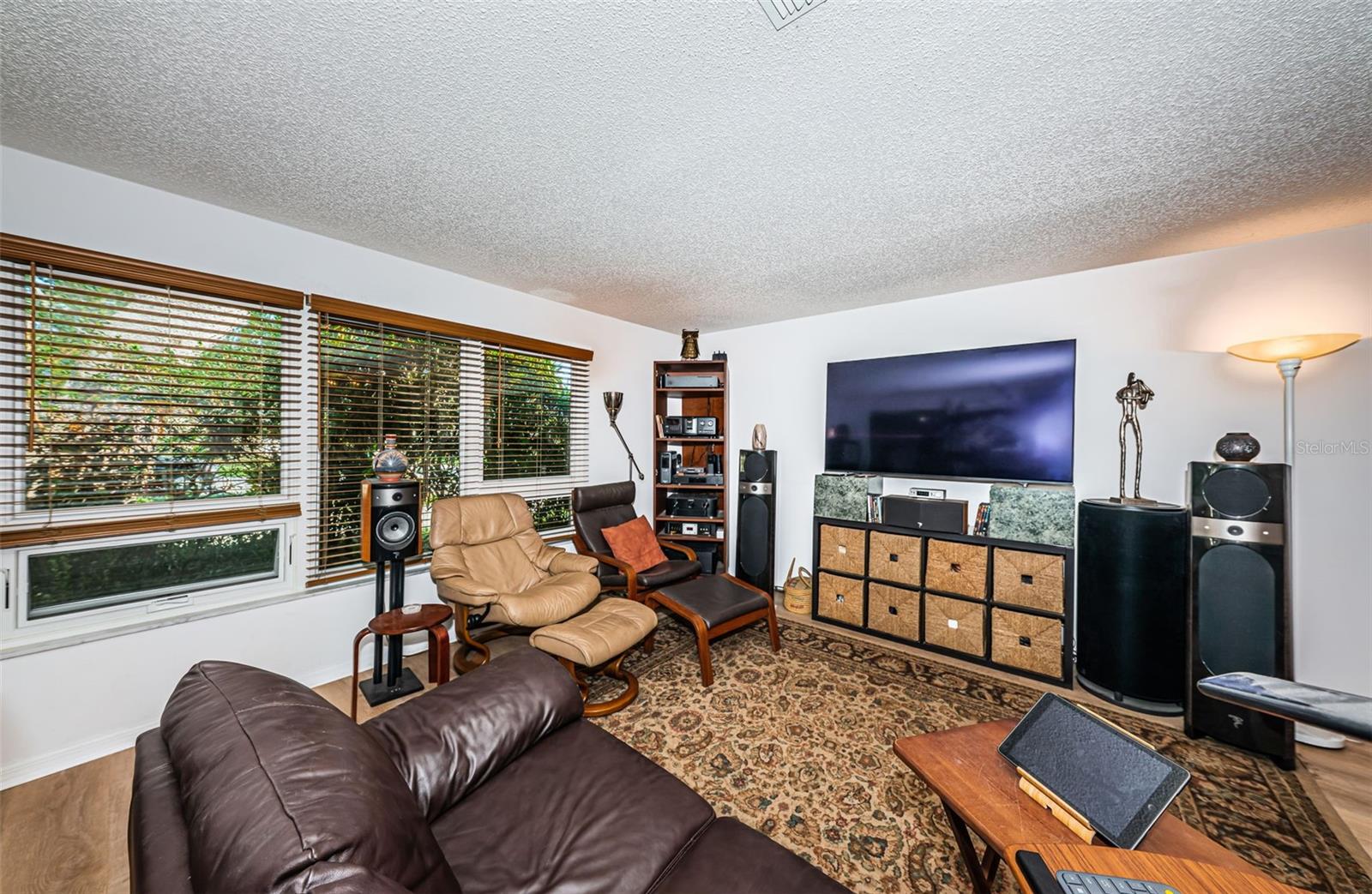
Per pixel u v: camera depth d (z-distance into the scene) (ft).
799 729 6.61
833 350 12.13
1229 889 2.67
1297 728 6.68
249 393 7.18
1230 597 6.35
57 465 5.81
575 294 10.77
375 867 2.21
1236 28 3.64
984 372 9.52
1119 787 3.36
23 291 5.56
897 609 9.75
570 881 3.01
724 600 8.83
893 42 3.84
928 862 4.57
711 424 13.16
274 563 7.52
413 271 8.89
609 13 3.59
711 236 7.63
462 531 8.88
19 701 5.47
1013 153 5.37
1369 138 4.99
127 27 3.74
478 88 4.45
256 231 7.16
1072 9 3.51
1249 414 7.55
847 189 6.21
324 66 4.18
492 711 4.23
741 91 4.44
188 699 2.96
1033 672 8.20
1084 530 7.91
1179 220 6.90
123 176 6.05
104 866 4.43
